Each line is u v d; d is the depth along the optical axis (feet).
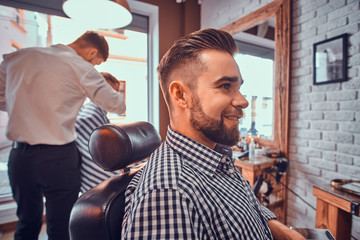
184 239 1.04
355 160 3.84
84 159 3.84
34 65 3.21
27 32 5.89
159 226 1.05
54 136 3.32
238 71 1.52
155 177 1.21
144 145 1.89
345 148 3.99
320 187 3.34
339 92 4.06
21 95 3.20
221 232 1.24
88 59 4.00
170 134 1.61
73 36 6.28
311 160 4.61
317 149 4.49
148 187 1.16
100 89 3.69
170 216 1.07
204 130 1.45
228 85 1.46
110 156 1.62
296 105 4.91
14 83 3.27
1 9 5.52
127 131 1.73
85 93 3.66
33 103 3.22
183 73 1.49
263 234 1.58
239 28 6.23
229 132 1.46
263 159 4.99
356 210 2.72
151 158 1.55
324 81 4.26
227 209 1.33
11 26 5.69
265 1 5.45
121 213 1.47
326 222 3.22
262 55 5.66
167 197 1.11
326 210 3.22
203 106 1.43
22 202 3.40
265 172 4.89
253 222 1.47
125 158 1.62
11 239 5.18
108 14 4.60
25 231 3.50
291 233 1.95
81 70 3.51
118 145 1.61
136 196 1.18
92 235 1.35
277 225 2.10
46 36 6.06
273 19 5.32
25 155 3.22
